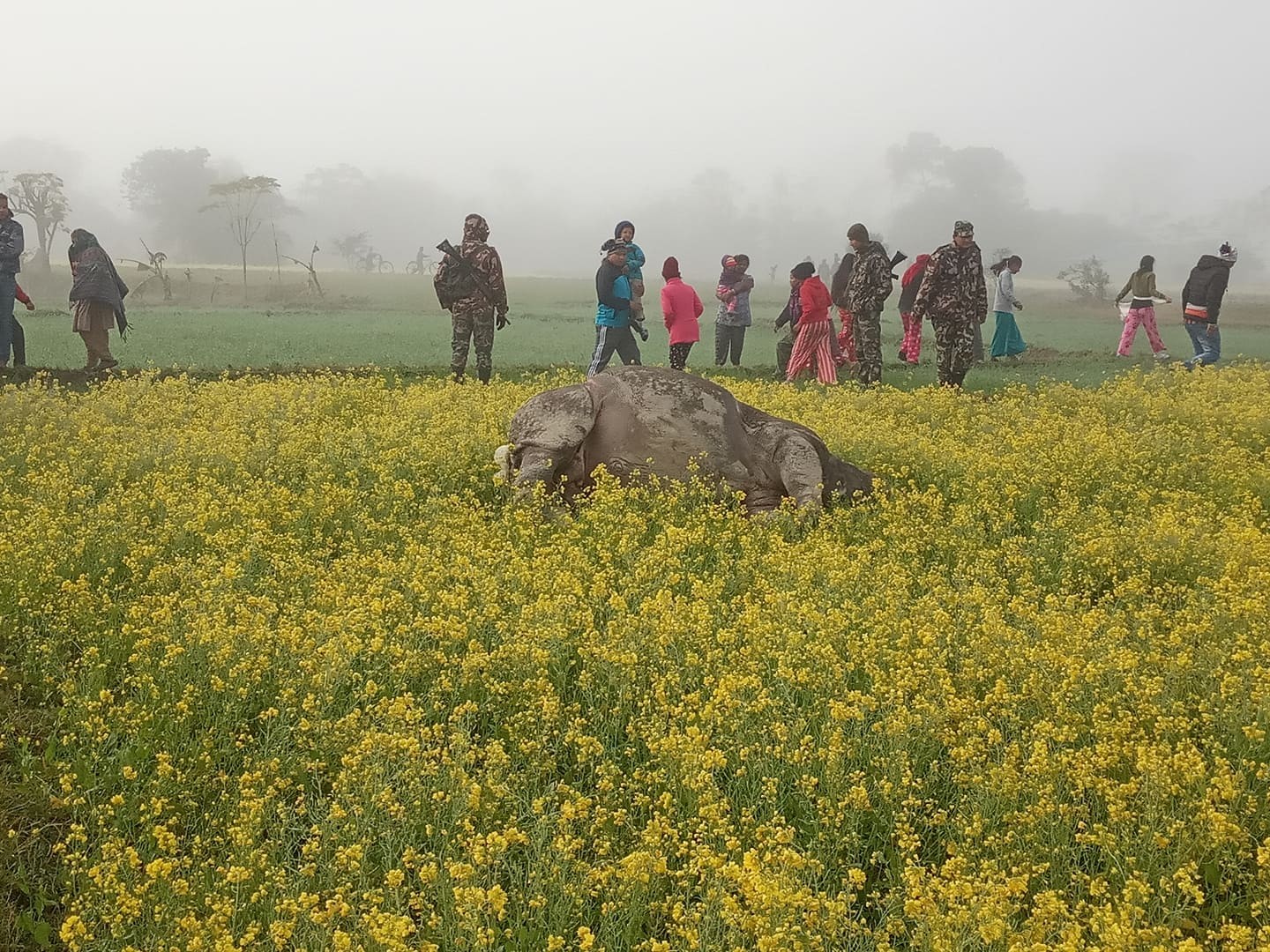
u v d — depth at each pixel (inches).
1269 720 233.6
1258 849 185.3
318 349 976.9
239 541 334.3
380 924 167.8
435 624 267.0
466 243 681.6
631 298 664.4
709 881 185.3
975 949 168.6
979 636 277.3
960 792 218.5
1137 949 167.9
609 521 353.4
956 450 483.2
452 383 648.4
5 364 685.3
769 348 1139.9
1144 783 204.5
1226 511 418.9
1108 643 267.7
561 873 186.9
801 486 387.5
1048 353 1089.4
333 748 228.4
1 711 244.2
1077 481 445.1
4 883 191.8
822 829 211.9
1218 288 898.7
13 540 310.2
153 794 210.8
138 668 250.5
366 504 395.9
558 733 237.1
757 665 257.6
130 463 425.1
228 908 172.2
